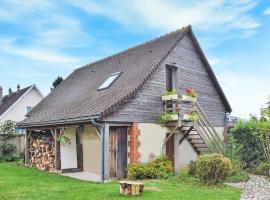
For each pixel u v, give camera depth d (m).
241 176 14.75
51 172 17.19
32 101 36.50
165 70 17.03
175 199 9.80
